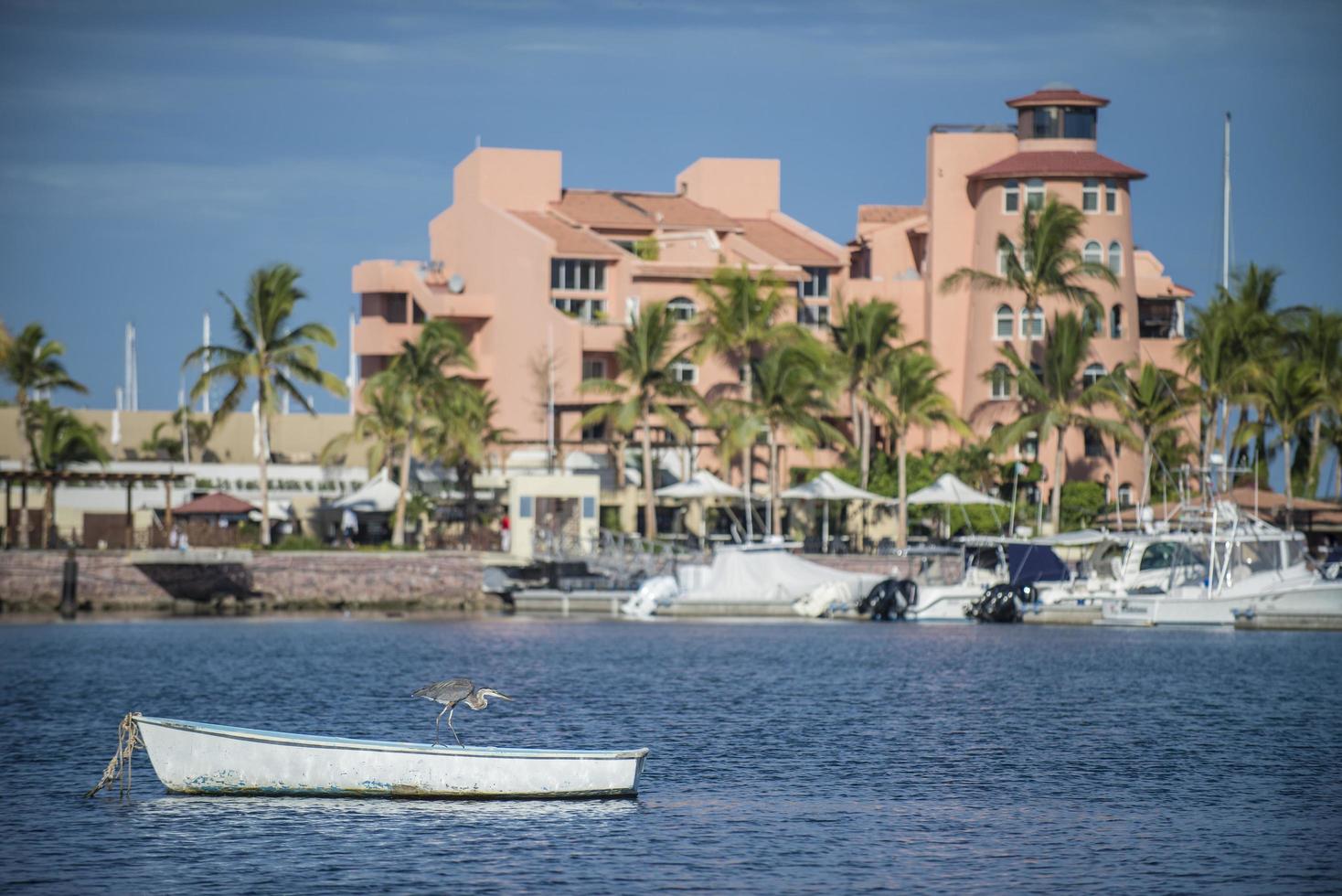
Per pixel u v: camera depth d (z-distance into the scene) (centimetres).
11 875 9331
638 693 17800
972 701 17162
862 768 12912
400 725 15350
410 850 9881
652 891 9131
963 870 9619
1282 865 9781
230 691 17962
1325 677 19500
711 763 13088
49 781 12038
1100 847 10206
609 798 11419
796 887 9231
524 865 9600
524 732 14850
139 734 11362
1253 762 13325
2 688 18125
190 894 8988
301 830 10350
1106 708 16675
